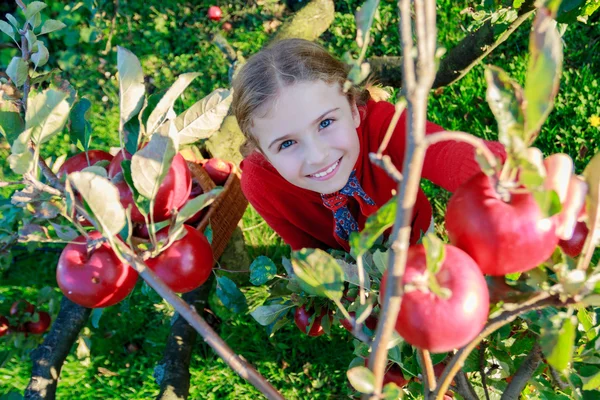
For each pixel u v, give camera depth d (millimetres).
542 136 3014
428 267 618
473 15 2113
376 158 553
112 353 2805
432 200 2986
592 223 664
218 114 1111
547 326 668
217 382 2652
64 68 3943
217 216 2418
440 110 3234
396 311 616
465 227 688
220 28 3980
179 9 4113
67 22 4047
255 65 1621
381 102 1891
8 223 2141
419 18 478
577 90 3043
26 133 832
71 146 3488
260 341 2756
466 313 641
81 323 2369
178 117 1103
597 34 3211
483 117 3166
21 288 3041
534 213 660
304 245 2240
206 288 2732
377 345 654
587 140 2936
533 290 762
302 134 1595
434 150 1520
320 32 3598
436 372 1369
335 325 2744
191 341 2533
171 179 1042
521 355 1519
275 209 2158
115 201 775
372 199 1947
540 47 487
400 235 563
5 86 1077
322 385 2613
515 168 602
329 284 756
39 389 2176
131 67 972
